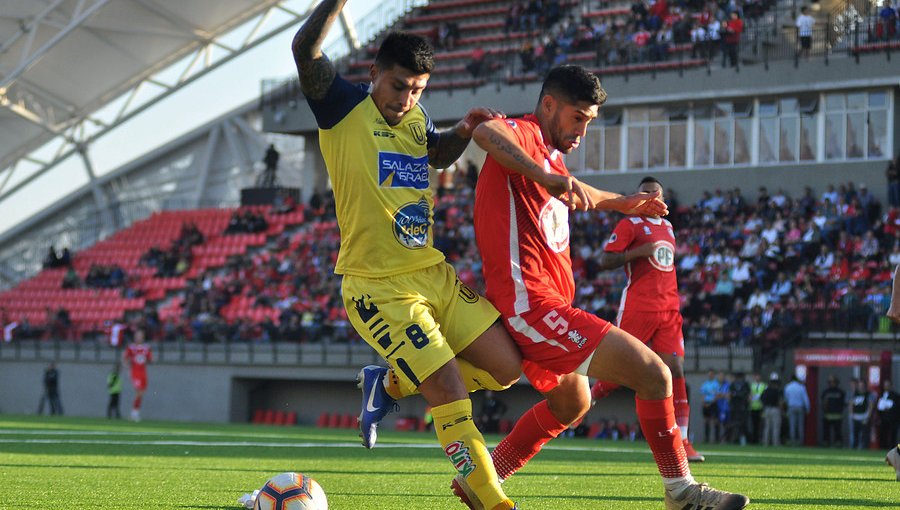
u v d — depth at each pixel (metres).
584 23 42.88
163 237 47.78
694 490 6.43
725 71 37.09
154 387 38.25
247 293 40.56
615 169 39.31
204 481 10.11
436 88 41.84
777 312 29.55
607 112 39.69
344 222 6.28
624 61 39.12
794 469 13.09
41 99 49.19
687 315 31.39
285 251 42.50
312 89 6.10
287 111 44.34
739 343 29.12
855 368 27.86
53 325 41.34
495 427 31.14
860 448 25.53
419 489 9.38
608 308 31.91
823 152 36.09
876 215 32.41
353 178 6.16
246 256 43.88
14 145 52.06
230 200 51.62
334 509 7.64
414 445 18.05
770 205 34.25
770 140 36.91
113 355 39.03
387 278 6.18
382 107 6.22
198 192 53.50
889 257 30.77
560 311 6.23
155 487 9.38
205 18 47.16
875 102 35.38
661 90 38.06
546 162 6.42
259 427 28.75
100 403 39.16
